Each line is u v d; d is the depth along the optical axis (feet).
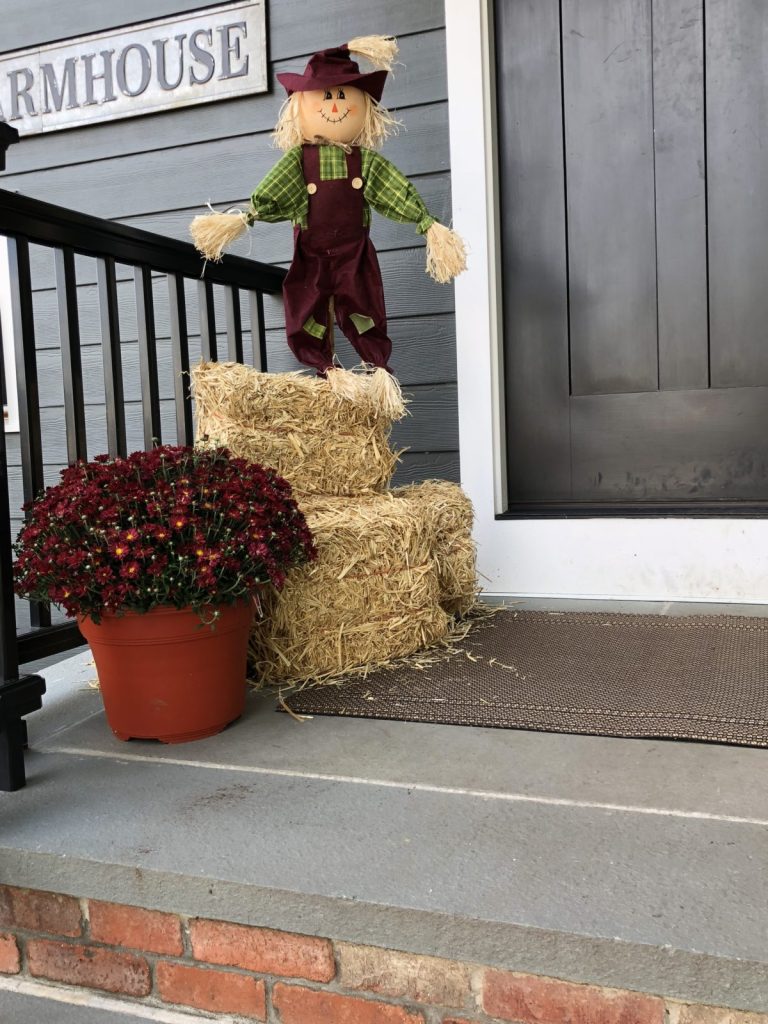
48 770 5.24
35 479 5.91
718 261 8.48
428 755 5.18
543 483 9.27
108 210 10.34
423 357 9.34
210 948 4.17
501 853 4.07
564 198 8.89
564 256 8.95
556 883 3.80
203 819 4.54
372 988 3.92
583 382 9.04
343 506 6.89
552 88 8.81
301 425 7.02
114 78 10.03
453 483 8.52
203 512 5.34
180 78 9.77
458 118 8.79
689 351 8.66
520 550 8.91
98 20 10.00
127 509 5.17
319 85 7.14
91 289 10.58
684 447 8.78
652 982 3.42
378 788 4.79
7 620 5.11
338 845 4.22
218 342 10.18
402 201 7.49
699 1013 3.44
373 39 7.32
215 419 6.81
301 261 7.72
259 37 9.43
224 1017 4.20
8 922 4.57
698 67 8.36
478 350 8.94
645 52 8.50
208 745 5.50
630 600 8.59
